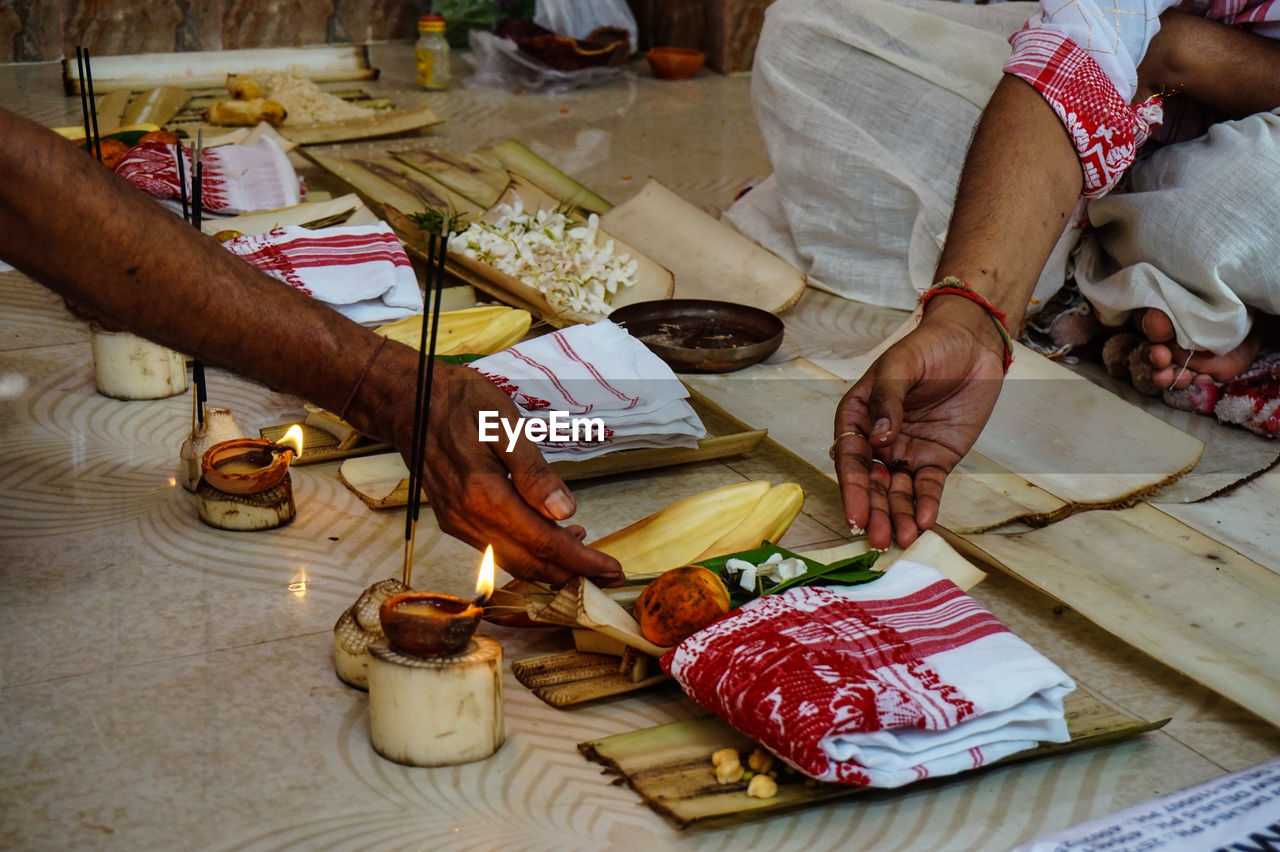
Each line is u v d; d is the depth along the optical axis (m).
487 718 1.27
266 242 2.29
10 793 1.20
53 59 4.76
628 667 1.40
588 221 2.77
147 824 1.17
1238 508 1.92
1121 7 2.02
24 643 1.45
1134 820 1.18
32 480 1.84
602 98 4.78
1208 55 2.33
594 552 1.39
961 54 2.68
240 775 1.24
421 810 1.20
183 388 2.17
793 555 1.53
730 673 1.23
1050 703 1.26
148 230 1.20
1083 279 2.51
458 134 4.09
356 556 1.69
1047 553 1.70
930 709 1.18
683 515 1.62
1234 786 1.24
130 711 1.34
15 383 2.16
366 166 3.18
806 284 2.74
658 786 1.21
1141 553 1.72
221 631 1.50
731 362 2.31
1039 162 1.89
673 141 4.18
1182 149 2.38
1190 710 1.44
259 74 4.60
